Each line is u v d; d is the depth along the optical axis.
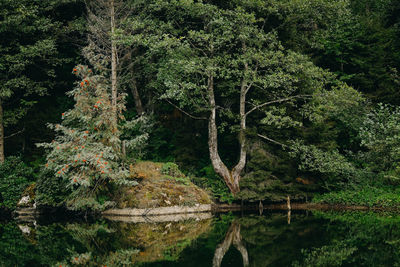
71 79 21.80
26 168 16.92
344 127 18.48
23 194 15.92
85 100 13.41
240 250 7.51
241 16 14.77
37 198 14.78
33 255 7.41
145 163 15.75
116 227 11.32
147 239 9.09
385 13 23.23
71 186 13.83
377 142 15.45
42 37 18.95
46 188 14.83
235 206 16.16
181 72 15.77
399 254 6.97
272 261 6.51
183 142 18.48
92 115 13.68
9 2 17.23
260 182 15.77
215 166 16.17
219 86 16.58
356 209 15.09
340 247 7.63
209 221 12.22
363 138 16.62
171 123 19.75
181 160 18.02
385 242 8.14
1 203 15.91
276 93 15.91
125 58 18.44
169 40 14.38
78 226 11.80
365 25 21.06
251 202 16.41
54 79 21.52
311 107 15.22
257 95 16.75
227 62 15.76
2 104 19.12
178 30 16.23
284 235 9.10
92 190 13.84
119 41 14.77
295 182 16.28
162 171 15.65
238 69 16.88
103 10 16.19
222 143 19.17
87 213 15.05
